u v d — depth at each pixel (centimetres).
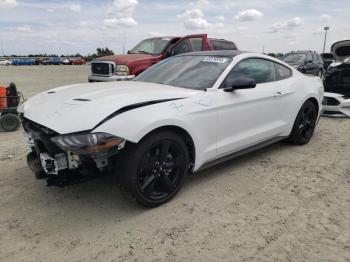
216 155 404
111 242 296
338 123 734
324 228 312
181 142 356
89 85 427
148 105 338
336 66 813
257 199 371
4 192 390
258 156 508
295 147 554
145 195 339
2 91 678
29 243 296
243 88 397
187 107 362
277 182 415
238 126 425
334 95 777
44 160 321
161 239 299
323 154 518
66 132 302
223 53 462
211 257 274
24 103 406
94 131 300
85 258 275
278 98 482
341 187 400
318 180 421
